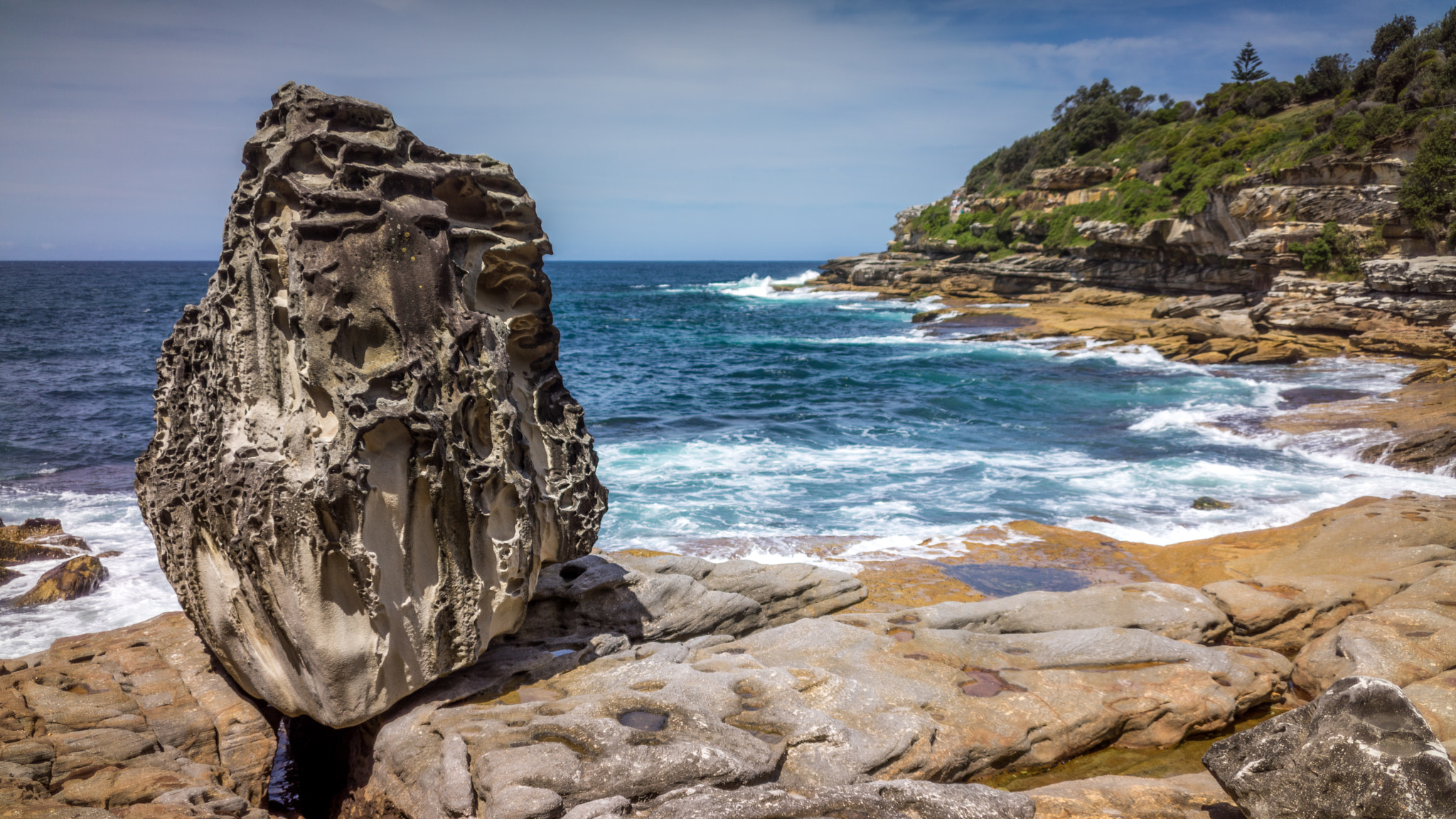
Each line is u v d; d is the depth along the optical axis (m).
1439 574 9.48
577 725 5.87
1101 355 37.28
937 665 7.45
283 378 6.31
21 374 31.67
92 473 18.33
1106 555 12.44
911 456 19.45
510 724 6.09
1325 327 35.38
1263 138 51.94
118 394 28.03
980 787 5.52
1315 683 7.67
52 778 5.87
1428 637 7.81
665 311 73.94
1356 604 9.38
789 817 4.93
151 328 50.31
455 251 6.91
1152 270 55.03
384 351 6.25
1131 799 5.70
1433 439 17.97
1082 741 6.80
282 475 5.90
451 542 6.49
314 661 6.04
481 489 6.57
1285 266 41.81
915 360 38.00
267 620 6.24
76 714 6.64
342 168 6.21
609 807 4.95
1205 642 8.80
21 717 6.54
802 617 9.53
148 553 13.21
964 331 50.78
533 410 8.02
